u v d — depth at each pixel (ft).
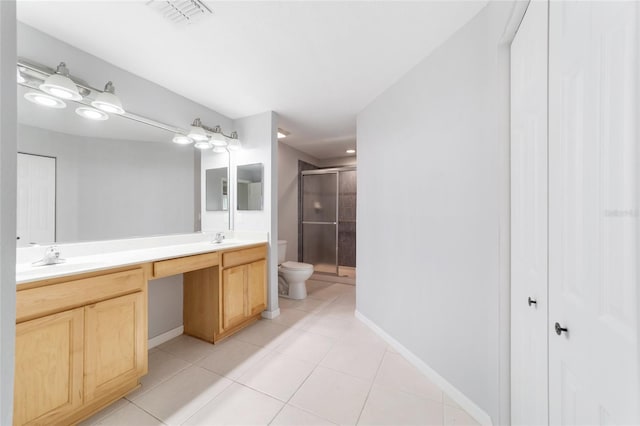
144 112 6.64
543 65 2.79
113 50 5.48
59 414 3.92
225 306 7.19
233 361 6.17
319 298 11.01
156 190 7.02
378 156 7.63
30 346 3.66
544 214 2.79
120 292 4.77
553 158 2.56
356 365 6.03
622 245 1.61
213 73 6.44
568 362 2.30
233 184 9.42
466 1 4.25
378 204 7.61
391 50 5.55
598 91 1.85
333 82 6.89
